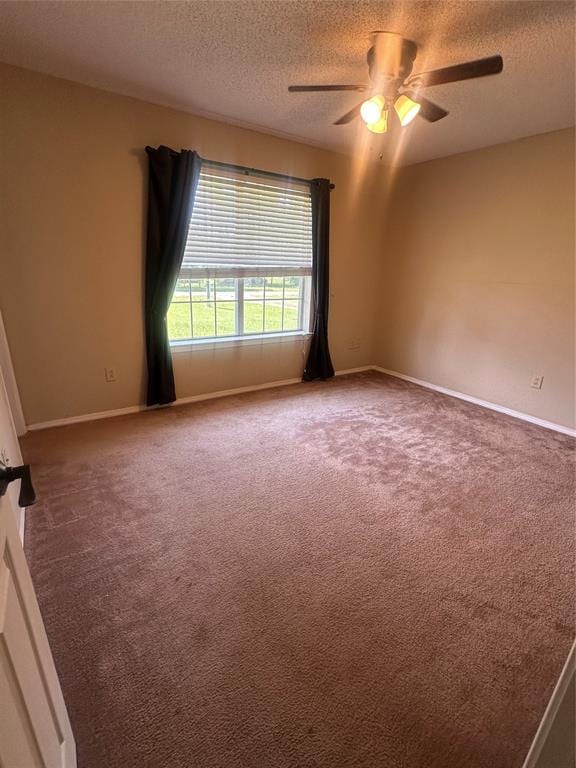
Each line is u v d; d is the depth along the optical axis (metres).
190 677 1.24
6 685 0.62
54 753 0.84
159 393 3.27
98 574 1.62
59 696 0.96
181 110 2.87
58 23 1.85
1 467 0.77
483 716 1.17
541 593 1.61
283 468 2.48
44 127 2.45
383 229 4.41
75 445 2.66
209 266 3.33
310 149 3.59
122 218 2.86
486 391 3.71
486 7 1.65
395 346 4.57
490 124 2.90
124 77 2.40
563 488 2.35
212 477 2.35
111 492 2.17
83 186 2.66
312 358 4.19
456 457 2.70
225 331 3.64
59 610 1.45
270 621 1.44
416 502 2.18
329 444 2.82
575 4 1.62
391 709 1.18
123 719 1.12
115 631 1.38
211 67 2.25
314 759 1.05
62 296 2.76
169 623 1.42
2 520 0.73
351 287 4.39
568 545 1.89
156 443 2.74
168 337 3.28
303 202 3.72
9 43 2.04
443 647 1.37
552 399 3.25
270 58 2.13
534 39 1.87
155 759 1.04
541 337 3.26
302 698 1.20
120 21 1.83
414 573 1.69
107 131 2.66
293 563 1.72
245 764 1.04
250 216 3.42
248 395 3.76
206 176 3.10
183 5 1.71
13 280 2.57
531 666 1.32
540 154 3.08
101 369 3.04
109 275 2.91
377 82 1.94
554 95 2.41
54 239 2.65
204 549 1.78
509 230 3.35
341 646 1.36
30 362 2.75
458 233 3.74
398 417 3.36
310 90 1.93
